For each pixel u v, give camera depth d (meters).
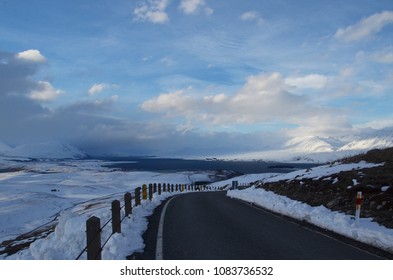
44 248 8.09
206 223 12.66
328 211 13.73
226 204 20.06
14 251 14.58
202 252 8.44
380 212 11.77
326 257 8.00
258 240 9.70
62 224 9.88
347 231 10.16
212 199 24.34
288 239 9.81
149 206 18.03
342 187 16.11
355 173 17.67
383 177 15.55
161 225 12.23
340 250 8.59
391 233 9.00
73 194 81.31
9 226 39.09
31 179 145.38
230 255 8.17
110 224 10.52
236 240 9.70
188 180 145.75
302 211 13.71
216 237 10.10
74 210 38.59
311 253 8.32
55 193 83.50
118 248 8.43
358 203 10.38
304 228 11.57
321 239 9.83
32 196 69.31
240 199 24.12
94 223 6.79
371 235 9.15
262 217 14.24
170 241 9.60
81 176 160.62
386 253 8.34
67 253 8.12
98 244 6.89
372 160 21.50
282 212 15.30
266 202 18.09
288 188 21.16
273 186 24.39
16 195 72.50
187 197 27.00
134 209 14.98
